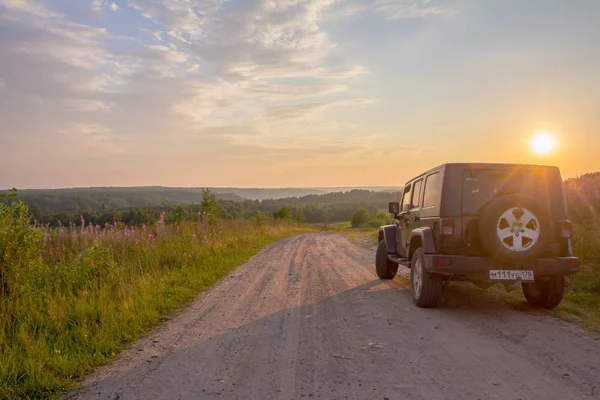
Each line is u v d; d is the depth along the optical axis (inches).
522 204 244.7
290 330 241.4
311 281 404.5
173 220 723.4
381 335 227.1
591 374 168.4
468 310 277.9
